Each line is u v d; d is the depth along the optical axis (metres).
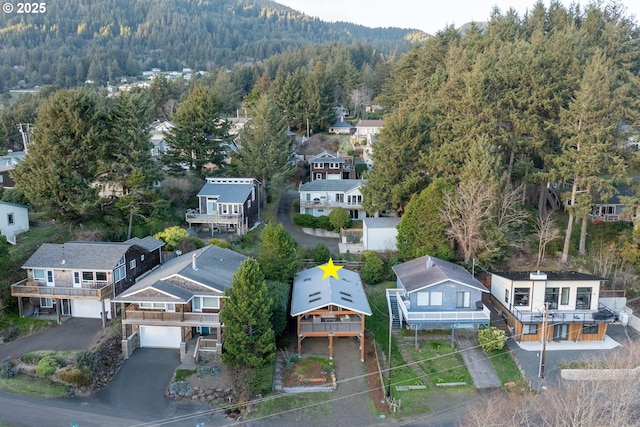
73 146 45.22
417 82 75.69
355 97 112.06
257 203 59.19
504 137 49.38
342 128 98.31
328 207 60.50
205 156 59.00
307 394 31.95
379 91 116.44
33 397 30.14
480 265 44.97
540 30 72.00
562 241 50.81
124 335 34.25
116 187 50.94
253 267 32.47
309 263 47.28
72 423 27.97
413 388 32.69
